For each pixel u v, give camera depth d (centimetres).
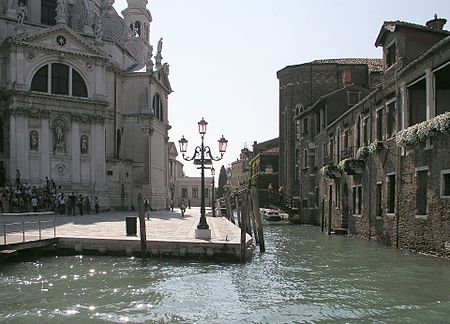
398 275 1419
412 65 1841
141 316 1042
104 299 1180
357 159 2438
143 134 4544
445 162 1583
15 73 3584
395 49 2066
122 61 4709
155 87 4753
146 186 4519
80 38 3825
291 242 2381
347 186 2791
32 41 3641
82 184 3831
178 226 2489
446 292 1220
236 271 1530
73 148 3797
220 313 1065
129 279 1404
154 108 4766
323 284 1340
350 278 1414
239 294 1234
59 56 3747
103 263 1652
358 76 4675
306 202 3897
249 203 2505
